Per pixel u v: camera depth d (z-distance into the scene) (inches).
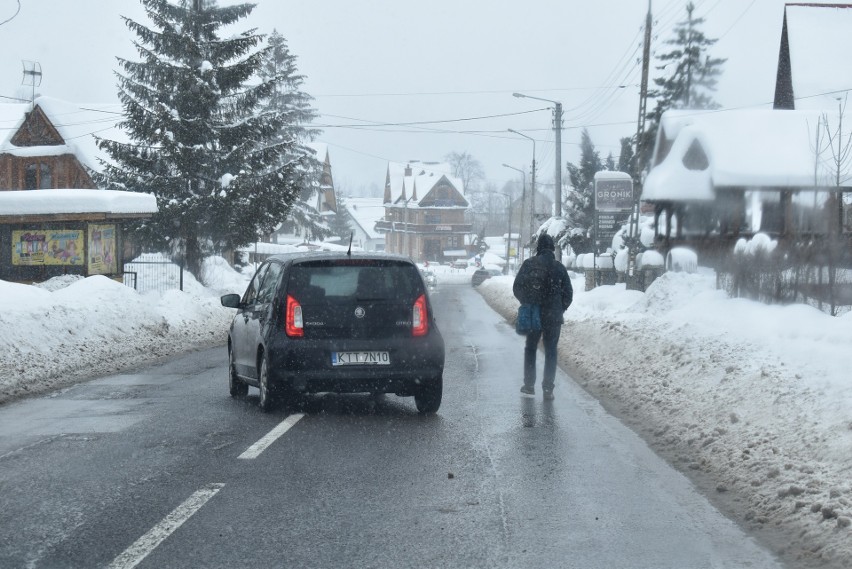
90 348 661.9
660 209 1449.3
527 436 375.2
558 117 1722.4
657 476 305.4
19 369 541.6
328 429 387.2
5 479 295.0
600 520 253.0
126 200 1162.0
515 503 270.5
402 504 268.4
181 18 1483.8
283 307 412.8
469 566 213.9
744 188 1330.0
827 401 344.2
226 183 1428.4
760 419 358.0
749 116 1414.9
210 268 1547.7
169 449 343.3
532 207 2359.7
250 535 236.8
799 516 247.0
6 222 1130.7
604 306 1112.8
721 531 243.0
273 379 410.6
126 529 241.0
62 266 1145.4
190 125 1446.9
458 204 5022.1
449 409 445.4
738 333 549.6
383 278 420.8
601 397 490.0
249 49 1515.7
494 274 3324.3
